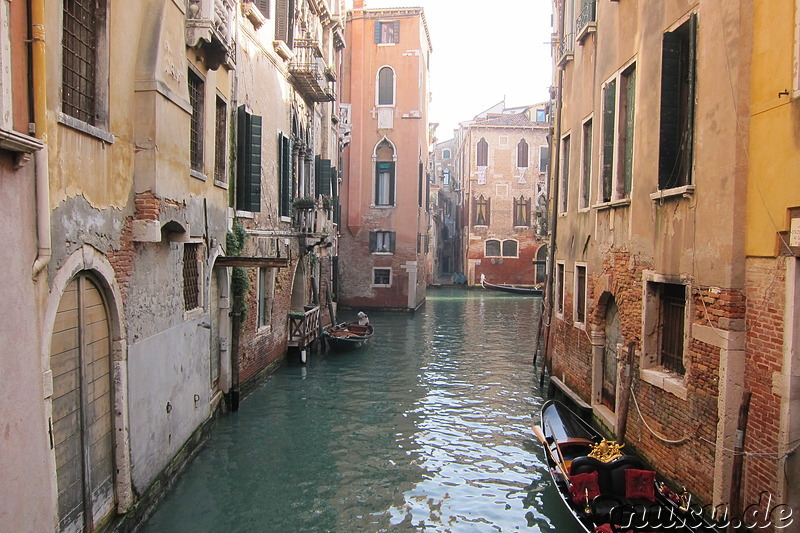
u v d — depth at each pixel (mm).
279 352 15297
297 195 16750
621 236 9023
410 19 28953
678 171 7309
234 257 9938
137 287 6613
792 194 5312
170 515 7246
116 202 6055
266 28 13203
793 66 5316
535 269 44188
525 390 13914
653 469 7809
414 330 23422
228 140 10695
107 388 6059
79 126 5211
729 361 6078
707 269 6496
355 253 29484
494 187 44125
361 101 29188
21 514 4344
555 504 7906
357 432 10719
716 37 6363
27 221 4445
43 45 4531
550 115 16359
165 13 6828
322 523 7316
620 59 9086
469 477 8789
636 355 8383
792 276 5328
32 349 4508
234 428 10664
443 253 56531
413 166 29141
